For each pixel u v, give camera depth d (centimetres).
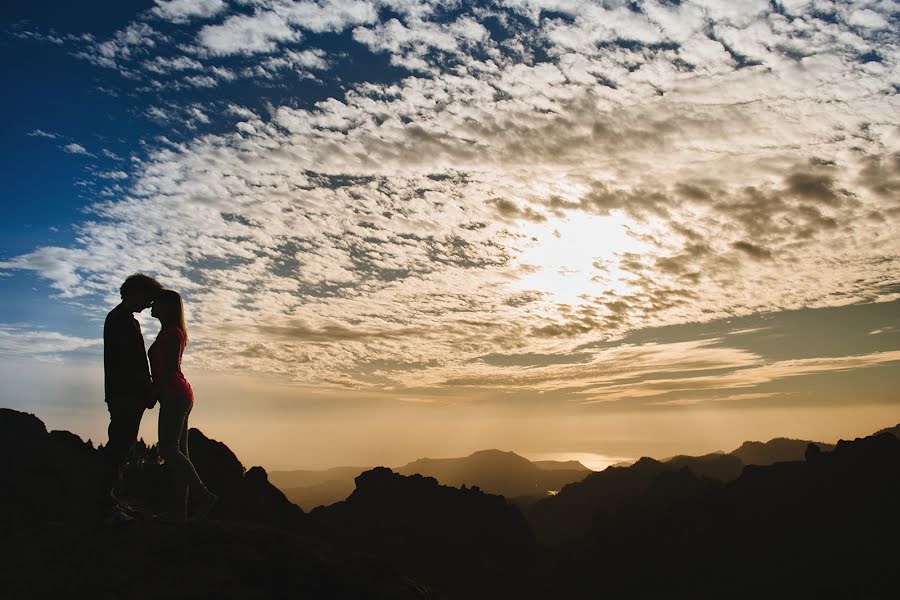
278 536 1148
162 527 1098
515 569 15638
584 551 19575
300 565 1061
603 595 15762
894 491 17462
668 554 17688
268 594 981
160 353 1120
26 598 837
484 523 17062
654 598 15312
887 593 12069
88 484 1698
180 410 1119
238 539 1098
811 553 15738
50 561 949
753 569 16025
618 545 19450
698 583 16188
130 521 1104
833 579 13725
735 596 14612
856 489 18488
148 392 1112
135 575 938
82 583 888
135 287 1123
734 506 19975
